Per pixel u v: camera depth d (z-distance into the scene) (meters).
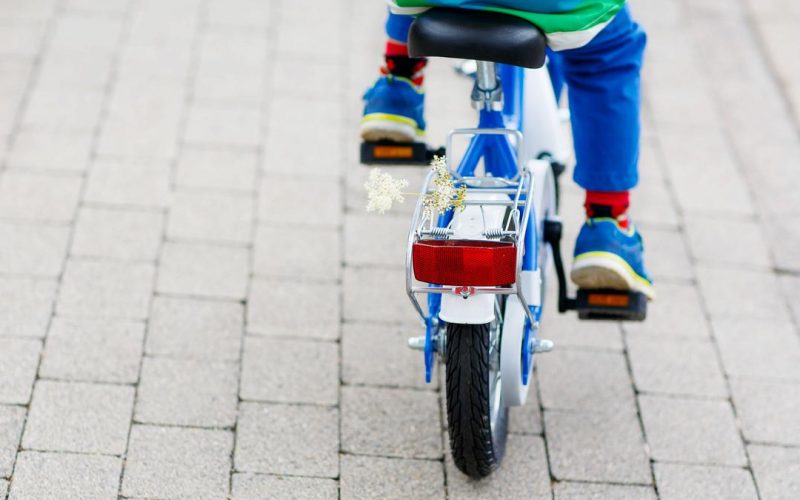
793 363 3.79
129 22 5.14
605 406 3.58
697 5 5.70
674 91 5.09
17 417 3.32
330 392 3.53
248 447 3.32
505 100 3.25
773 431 3.53
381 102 3.33
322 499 3.19
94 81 4.76
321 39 5.15
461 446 2.96
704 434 3.50
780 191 4.57
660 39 5.43
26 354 3.53
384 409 3.49
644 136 4.80
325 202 4.27
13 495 3.09
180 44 5.03
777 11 5.70
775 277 4.15
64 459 3.21
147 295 3.80
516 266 2.57
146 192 4.22
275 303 3.83
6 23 5.05
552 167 3.56
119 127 4.53
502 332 2.92
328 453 3.33
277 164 4.42
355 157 4.50
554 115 3.65
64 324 3.65
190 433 3.34
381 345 3.72
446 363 2.82
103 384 3.46
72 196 4.17
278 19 5.25
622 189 3.11
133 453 3.26
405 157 3.42
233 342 3.67
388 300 3.89
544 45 2.60
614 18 2.82
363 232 4.16
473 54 2.53
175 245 4.01
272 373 3.57
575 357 3.75
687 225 4.35
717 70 5.25
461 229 2.70
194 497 3.15
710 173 4.63
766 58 5.37
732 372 3.73
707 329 3.89
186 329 3.69
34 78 4.74
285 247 4.05
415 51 2.59
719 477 3.36
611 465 3.38
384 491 3.23
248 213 4.18
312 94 4.81
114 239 4.00
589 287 3.22
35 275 3.83
